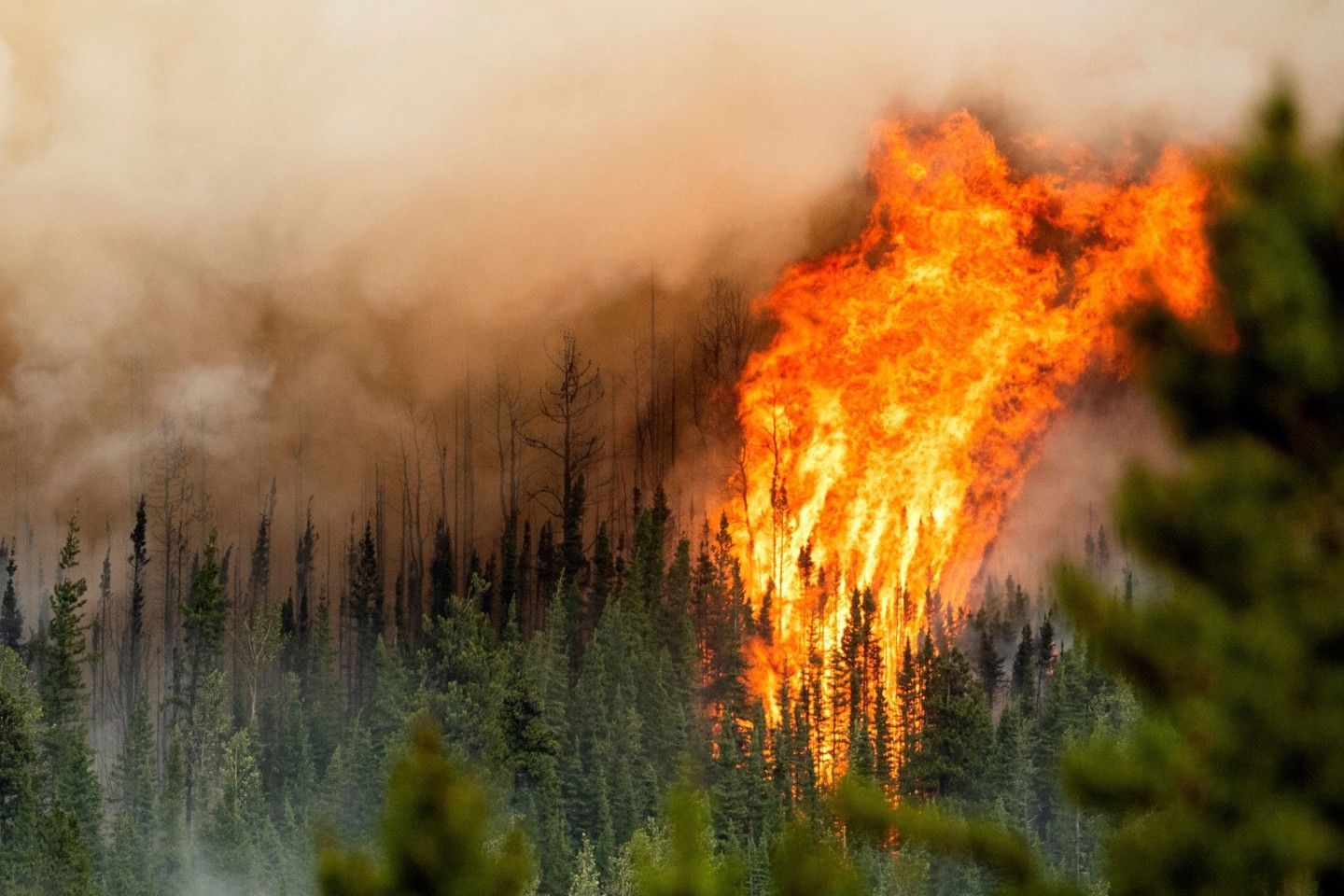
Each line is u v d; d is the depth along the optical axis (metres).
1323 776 42.81
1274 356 44.66
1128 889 44.44
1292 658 43.22
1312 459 44.97
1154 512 45.22
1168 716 45.56
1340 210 45.09
